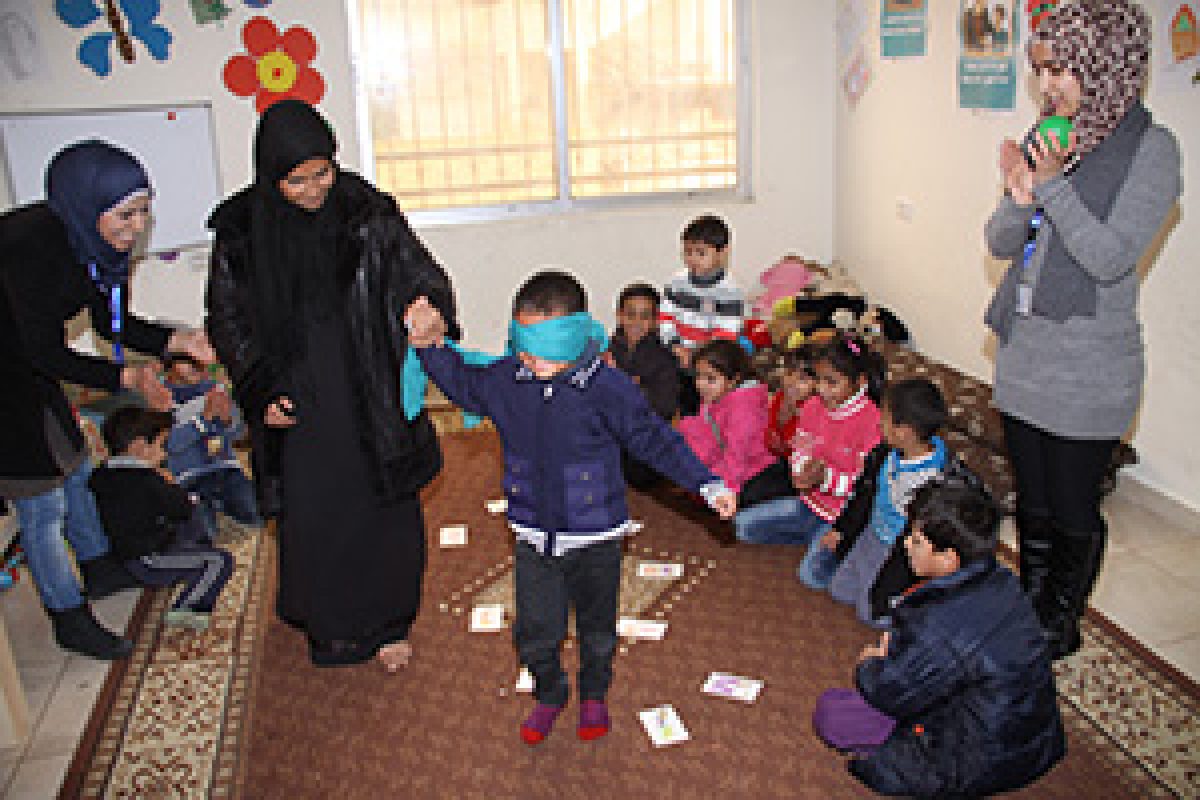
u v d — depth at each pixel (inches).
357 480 109.3
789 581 138.9
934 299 199.6
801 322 209.6
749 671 119.0
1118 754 101.6
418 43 212.1
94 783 104.3
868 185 219.6
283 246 103.9
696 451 154.7
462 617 133.3
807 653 122.0
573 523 97.9
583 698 107.1
